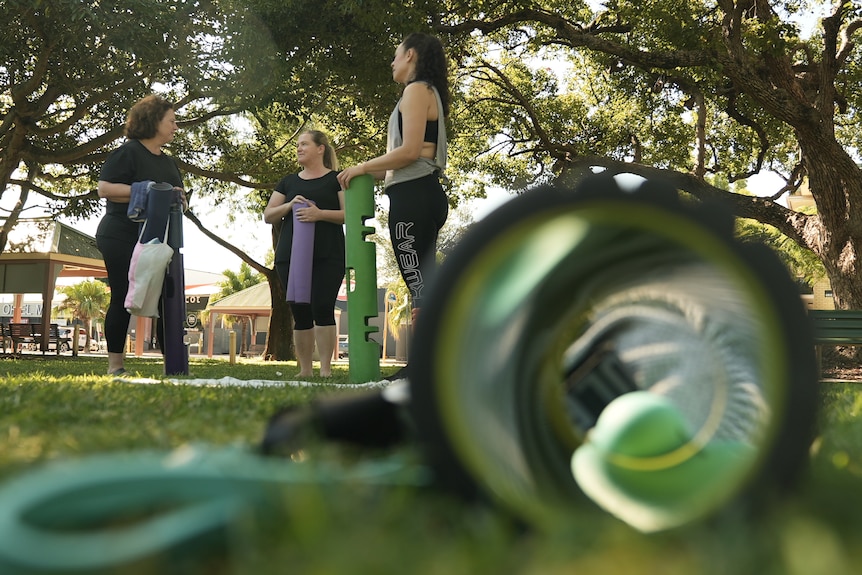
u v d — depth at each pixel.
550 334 1.35
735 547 0.90
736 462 1.17
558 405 1.38
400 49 5.18
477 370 1.17
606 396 1.58
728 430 1.32
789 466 1.12
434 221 5.11
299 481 1.03
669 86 17.73
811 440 1.14
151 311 5.56
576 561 0.88
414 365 1.13
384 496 1.11
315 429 1.49
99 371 7.46
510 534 1.02
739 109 18.83
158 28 12.59
